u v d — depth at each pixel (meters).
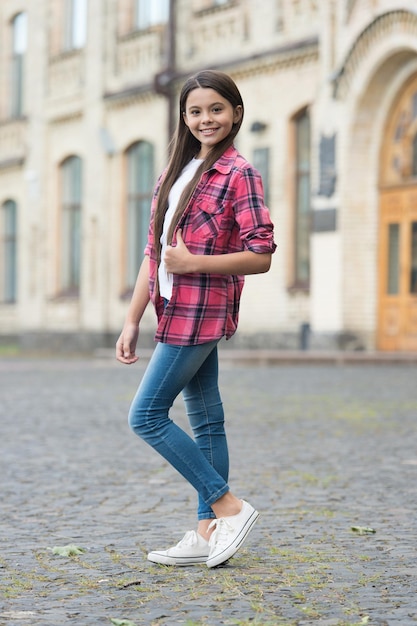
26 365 27.11
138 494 8.48
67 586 5.54
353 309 26.88
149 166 34.31
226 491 5.93
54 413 14.55
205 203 5.73
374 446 11.09
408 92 25.92
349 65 26.41
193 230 5.73
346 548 6.45
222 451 6.09
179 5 32.66
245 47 30.16
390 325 26.45
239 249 5.83
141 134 34.25
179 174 5.89
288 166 28.81
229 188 5.71
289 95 28.61
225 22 30.94
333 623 4.78
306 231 28.66
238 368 24.06
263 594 5.32
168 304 5.75
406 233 26.00
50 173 38.59
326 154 27.14
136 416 5.86
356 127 26.53
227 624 4.78
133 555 6.29
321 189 27.25
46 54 38.72
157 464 10.07
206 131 5.79
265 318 29.45
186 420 13.61
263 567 5.93
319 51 27.47
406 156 26.09
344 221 26.75
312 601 5.19
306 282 28.62
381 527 7.12
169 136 32.97
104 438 11.93
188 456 5.88
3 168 41.03
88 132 36.50
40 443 11.50
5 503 8.07
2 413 14.55
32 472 9.58
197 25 31.92
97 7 36.16
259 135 29.61
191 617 4.91
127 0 35.22
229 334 5.87
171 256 5.63
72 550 6.35
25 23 40.38
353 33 26.22
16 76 41.16
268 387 18.30
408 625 4.77
